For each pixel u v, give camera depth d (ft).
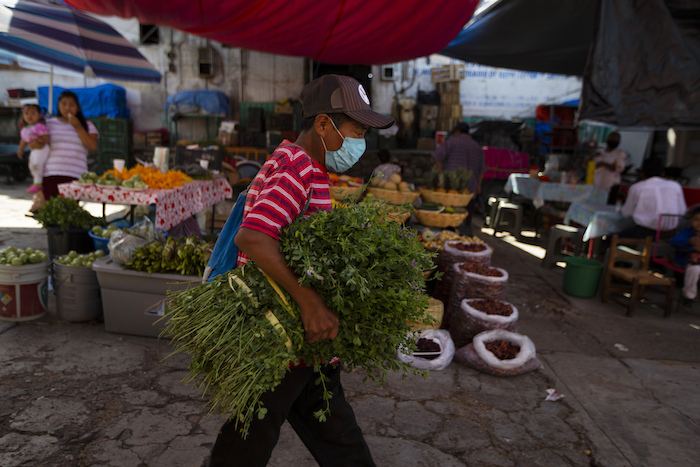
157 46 45.03
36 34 20.01
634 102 13.10
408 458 7.95
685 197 21.62
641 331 14.19
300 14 16.53
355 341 4.60
